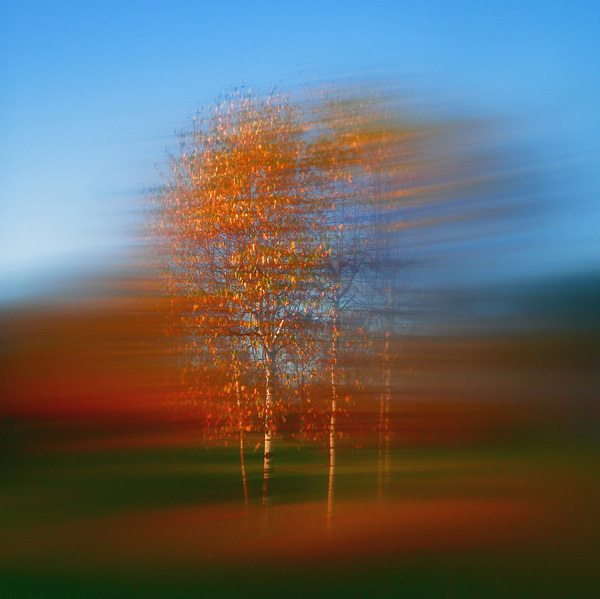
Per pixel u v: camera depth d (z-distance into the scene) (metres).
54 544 9.95
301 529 10.30
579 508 9.88
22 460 14.49
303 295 13.45
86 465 14.41
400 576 8.23
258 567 8.92
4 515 11.45
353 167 14.93
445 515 9.94
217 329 13.70
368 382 13.88
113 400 16.08
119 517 11.20
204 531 10.44
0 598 8.16
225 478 14.39
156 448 15.25
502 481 11.32
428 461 12.80
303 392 13.40
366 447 13.62
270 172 14.41
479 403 14.43
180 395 14.53
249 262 13.45
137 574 8.83
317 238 13.84
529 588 7.55
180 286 14.76
